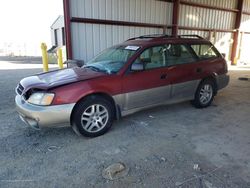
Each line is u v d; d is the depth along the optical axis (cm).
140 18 913
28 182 244
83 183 242
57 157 295
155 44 415
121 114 380
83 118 337
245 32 1533
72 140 343
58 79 347
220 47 1374
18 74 986
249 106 525
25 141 339
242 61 1560
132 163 280
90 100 338
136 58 385
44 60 683
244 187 234
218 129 388
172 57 434
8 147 320
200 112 475
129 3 862
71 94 320
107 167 271
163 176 253
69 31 737
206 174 257
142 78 386
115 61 400
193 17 1142
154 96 409
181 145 327
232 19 1396
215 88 515
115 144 330
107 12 812
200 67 470
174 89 435
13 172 261
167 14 1011
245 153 305
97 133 354
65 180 247
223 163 280
